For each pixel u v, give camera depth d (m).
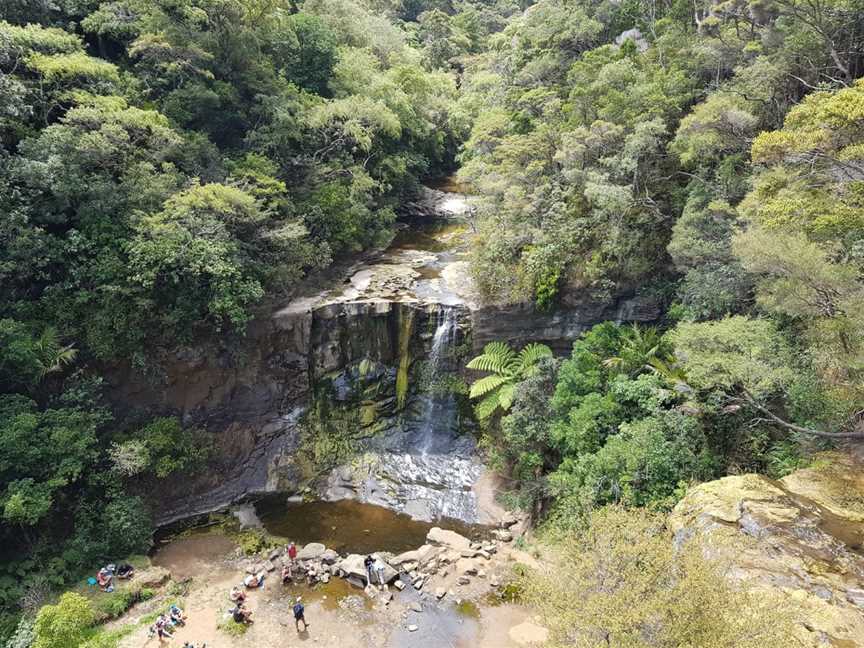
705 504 13.68
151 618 17.16
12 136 21.66
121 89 25.25
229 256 23.16
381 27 52.34
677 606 8.27
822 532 12.40
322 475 24.64
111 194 21.86
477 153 39.00
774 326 16.38
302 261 27.23
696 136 20.47
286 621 17.12
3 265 19.41
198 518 22.48
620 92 25.30
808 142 12.80
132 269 21.30
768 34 23.48
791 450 16.25
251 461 24.52
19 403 19.22
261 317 24.78
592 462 18.20
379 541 21.14
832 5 20.55
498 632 16.56
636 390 18.95
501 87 42.44
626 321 25.25
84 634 16.25
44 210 20.70
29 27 22.73
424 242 37.44
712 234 20.38
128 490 21.50
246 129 32.06
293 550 19.92
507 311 25.84
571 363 21.48
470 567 18.92
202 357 23.64
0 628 16.39
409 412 26.81
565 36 35.16
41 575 18.03
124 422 22.41
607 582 9.49
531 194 26.83
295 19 38.34
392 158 39.59
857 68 22.20
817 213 13.14
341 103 34.47
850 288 12.50
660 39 29.89
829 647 9.55
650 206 24.16
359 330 26.27
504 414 24.95
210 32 29.47
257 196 27.64
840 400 14.31
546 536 19.75
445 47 67.06
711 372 15.86
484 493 23.50
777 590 10.82
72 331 21.00
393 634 16.58
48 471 18.83
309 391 25.80
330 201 31.22
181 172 25.41
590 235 25.06
